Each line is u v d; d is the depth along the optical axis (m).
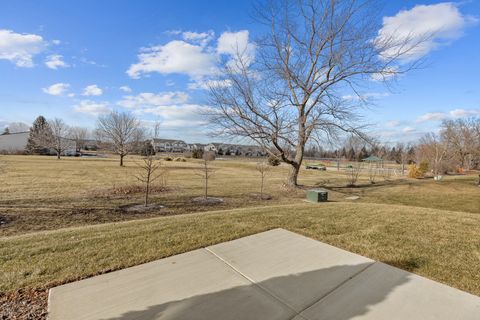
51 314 1.96
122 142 24.61
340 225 4.56
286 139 12.87
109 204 8.21
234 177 18.48
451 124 39.31
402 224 4.64
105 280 2.51
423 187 15.86
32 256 3.12
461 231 4.20
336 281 2.49
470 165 38.94
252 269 2.74
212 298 2.18
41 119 49.44
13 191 9.81
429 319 1.92
